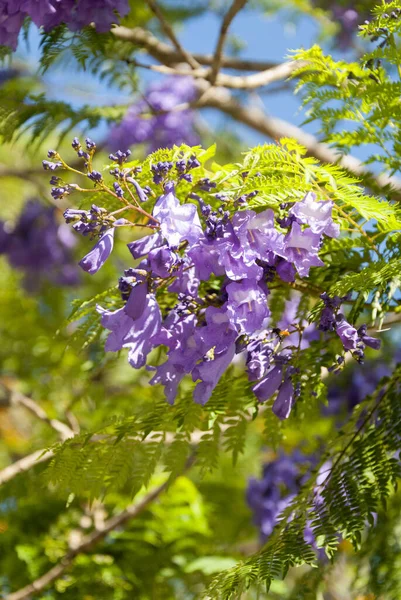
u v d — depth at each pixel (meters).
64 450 0.98
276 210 0.91
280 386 0.90
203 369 0.85
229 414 1.01
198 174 0.93
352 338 0.86
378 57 0.97
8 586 1.40
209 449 1.01
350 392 1.39
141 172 0.91
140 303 0.84
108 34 1.17
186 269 0.86
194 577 1.40
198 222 0.85
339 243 0.97
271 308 1.04
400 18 0.97
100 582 1.36
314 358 0.99
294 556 0.89
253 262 0.84
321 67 1.00
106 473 0.99
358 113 1.00
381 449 0.95
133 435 0.98
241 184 0.88
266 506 1.40
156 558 1.39
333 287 0.89
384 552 1.17
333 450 1.02
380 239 0.96
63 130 1.16
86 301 0.98
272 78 1.36
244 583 0.88
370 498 0.92
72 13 1.13
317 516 0.93
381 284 0.89
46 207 1.99
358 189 0.90
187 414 0.98
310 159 0.90
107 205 0.97
